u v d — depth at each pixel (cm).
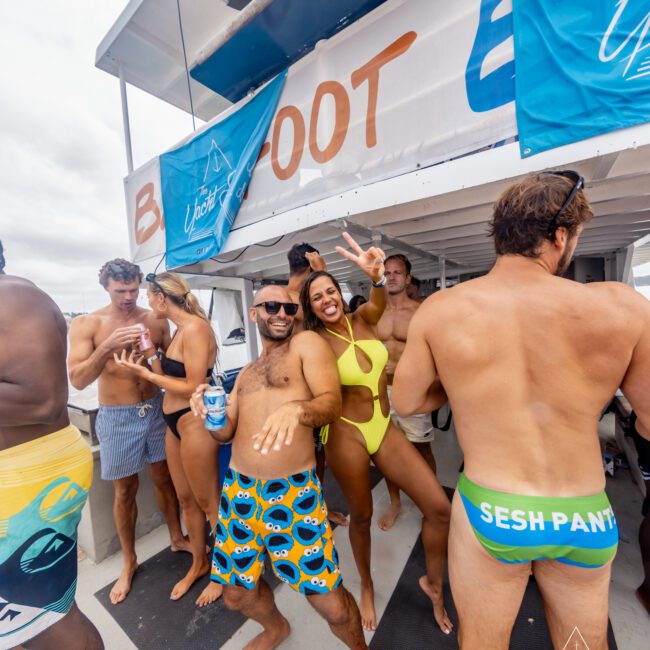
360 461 143
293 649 138
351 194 180
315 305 144
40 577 98
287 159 212
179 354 170
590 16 114
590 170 146
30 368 93
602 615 78
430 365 91
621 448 261
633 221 230
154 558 202
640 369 70
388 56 165
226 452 198
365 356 146
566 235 81
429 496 140
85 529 205
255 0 183
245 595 121
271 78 239
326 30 198
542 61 124
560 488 74
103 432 180
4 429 96
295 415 96
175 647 145
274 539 114
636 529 189
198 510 178
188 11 273
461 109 146
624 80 109
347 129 182
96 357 162
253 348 418
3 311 90
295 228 208
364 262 146
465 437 85
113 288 188
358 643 119
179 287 164
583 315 72
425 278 588
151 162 314
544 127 124
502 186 173
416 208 199
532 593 157
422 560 180
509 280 82
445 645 135
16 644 95
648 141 108
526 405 76
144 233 329
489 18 137
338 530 214
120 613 162
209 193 263
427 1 152
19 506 95
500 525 76
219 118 254
